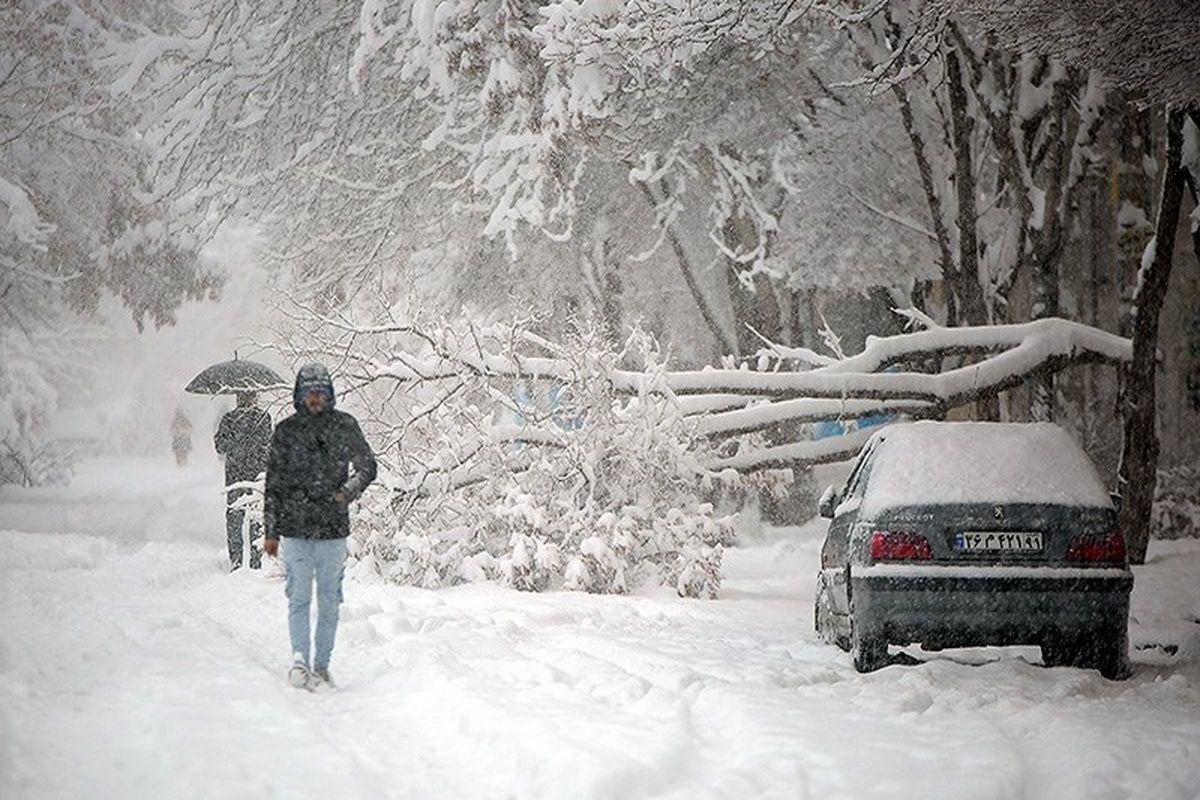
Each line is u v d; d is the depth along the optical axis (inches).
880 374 1539.1
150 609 983.0
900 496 789.2
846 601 853.2
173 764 482.9
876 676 733.9
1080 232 2279.8
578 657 765.9
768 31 1427.2
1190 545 1779.0
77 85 2541.8
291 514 692.7
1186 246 2223.2
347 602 1024.2
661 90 1824.6
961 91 1863.9
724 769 505.4
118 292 2674.7
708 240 2347.4
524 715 566.3
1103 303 2299.5
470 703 592.4
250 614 994.7
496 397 1423.5
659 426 1402.6
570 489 1401.3
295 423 706.8
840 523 914.1
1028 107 1903.3
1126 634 792.9
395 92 2114.9
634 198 2255.2
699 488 1481.3
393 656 765.3
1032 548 772.6
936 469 801.6
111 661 717.3
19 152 2674.7
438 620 943.0
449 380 1499.8
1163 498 2009.1
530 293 2271.2
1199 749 530.0
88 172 2706.7
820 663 840.9
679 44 1428.4
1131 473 1595.7
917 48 1614.2
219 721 560.1
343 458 707.4
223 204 2241.6
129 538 1894.7
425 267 2223.2
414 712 612.1
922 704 655.8
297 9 2106.3
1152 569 1514.5
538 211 1926.7
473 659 760.3
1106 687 719.7
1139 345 1595.7
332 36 2111.2
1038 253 1925.4
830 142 2111.2
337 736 557.3
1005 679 727.1
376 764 508.1
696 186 2294.5
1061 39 981.8
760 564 1691.7
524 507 1332.4
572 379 1406.3
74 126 2568.9
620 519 1339.8
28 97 2620.6
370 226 2203.5
